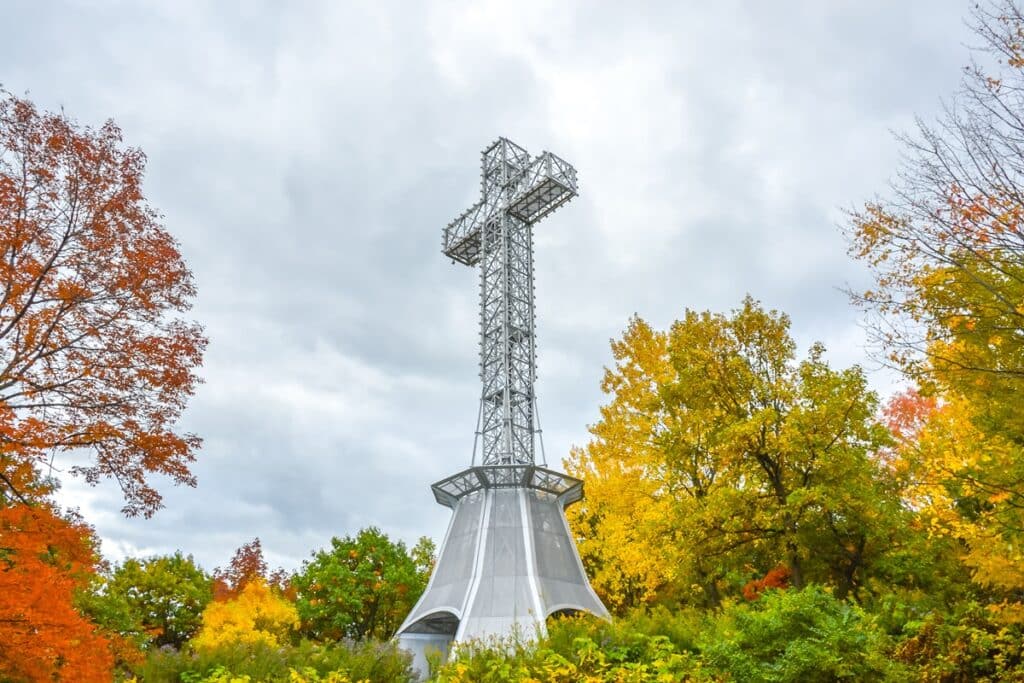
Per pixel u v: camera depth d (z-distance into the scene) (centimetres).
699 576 2298
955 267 996
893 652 1284
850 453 1962
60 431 1079
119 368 1156
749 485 2070
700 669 1159
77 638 937
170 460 1162
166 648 1744
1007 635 1191
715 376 2239
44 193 1156
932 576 1892
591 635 1394
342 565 4309
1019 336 978
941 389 1061
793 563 1998
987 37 934
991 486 1094
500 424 3809
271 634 3634
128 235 1218
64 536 975
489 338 4066
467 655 1361
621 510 2691
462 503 3559
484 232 4394
